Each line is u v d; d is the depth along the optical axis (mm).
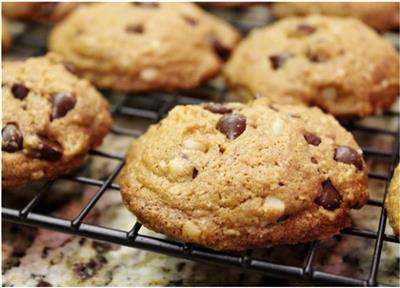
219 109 281
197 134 271
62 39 360
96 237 261
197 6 406
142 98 354
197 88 361
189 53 347
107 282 274
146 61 339
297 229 259
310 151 270
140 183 270
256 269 250
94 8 363
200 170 264
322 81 318
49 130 290
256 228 257
